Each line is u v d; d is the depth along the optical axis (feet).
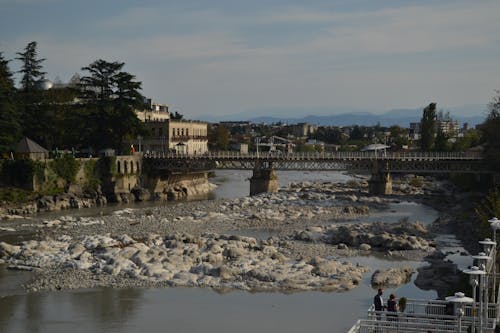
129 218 341.00
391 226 298.35
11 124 402.31
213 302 175.73
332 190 510.17
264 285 192.03
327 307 171.32
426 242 262.67
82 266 209.36
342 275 200.54
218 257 221.87
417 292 184.96
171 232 293.23
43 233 288.71
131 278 198.39
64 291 185.47
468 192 475.31
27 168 387.14
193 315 164.14
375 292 186.29
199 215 348.79
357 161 483.92
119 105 481.05
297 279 195.52
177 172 521.65
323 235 275.39
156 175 494.59
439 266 211.00
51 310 167.73
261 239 274.16
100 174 447.01
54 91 585.63
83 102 498.69
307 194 444.14
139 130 491.31
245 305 173.17
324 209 384.06
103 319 160.66
